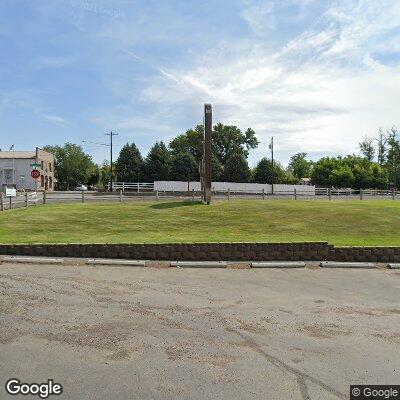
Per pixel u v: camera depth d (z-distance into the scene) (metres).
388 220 18.62
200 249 12.12
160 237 14.45
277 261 12.13
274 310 7.09
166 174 67.94
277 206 21.62
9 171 58.47
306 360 5.03
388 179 71.06
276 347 5.41
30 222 16.36
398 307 7.47
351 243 13.77
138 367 4.71
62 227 15.73
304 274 10.38
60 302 7.18
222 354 5.14
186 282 9.10
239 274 10.18
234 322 6.37
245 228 16.58
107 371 4.60
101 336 5.61
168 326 6.09
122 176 69.44
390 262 12.44
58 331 5.75
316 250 12.40
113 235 14.66
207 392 4.20
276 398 4.12
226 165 70.94
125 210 19.72
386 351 5.36
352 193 48.06
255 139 88.38
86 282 8.75
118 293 7.92
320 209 20.92
